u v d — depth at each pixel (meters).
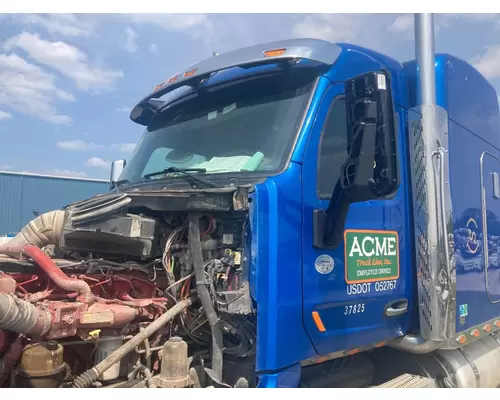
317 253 2.96
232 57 3.43
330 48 3.29
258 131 3.27
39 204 23.09
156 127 4.19
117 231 2.89
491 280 4.72
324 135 3.16
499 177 5.02
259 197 2.71
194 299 3.00
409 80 3.95
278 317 2.69
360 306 3.23
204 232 2.95
